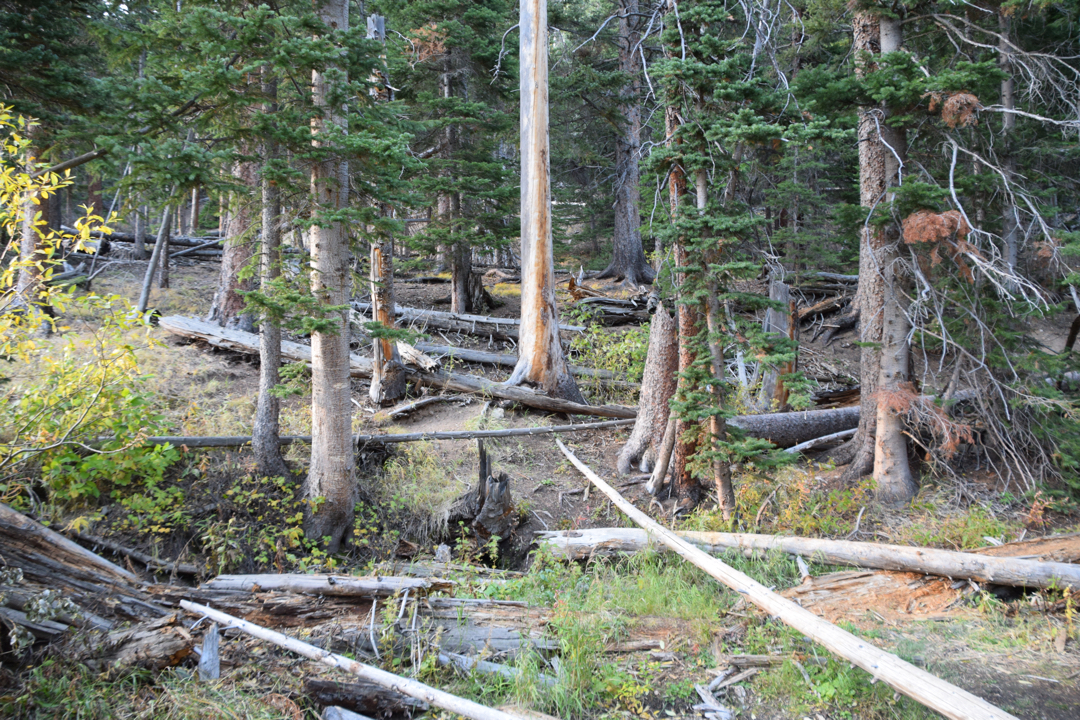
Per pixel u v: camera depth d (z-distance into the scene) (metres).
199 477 7.81
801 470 9.41
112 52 8.80
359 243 7.91
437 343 14.30
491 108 16.22
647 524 7.42
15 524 4.84
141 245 17.23
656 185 8.69
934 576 6.42
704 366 7.58
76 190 14.43
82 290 13.48
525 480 9.45
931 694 3.86
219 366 11.25
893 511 8.26
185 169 5.89
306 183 7.05
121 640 4.57
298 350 11.59
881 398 8.32
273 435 8.16
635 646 5.37
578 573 7.18
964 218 7.13
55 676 4.25
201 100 6.63
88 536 6.56
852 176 16.95
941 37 9.66
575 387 12.02
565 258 25.72
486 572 7.45
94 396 5.88
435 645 5.01
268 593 5.49
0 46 8.34
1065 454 8.23
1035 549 6.60
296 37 6.37
